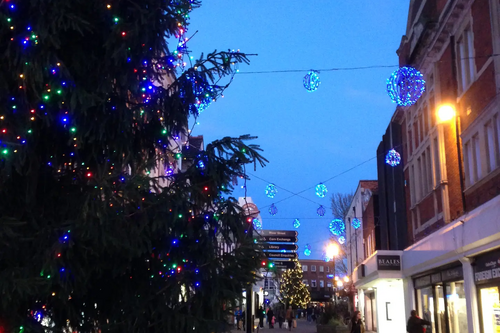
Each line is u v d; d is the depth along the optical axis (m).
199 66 5.59
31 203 4.86
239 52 5.63
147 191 5.14
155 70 5.88
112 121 5.25
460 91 15.24
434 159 18.02
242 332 20.78
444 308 16.09
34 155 4.91
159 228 5.00
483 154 13.22
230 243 5.29
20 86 4.56
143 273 5.46
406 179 22.97
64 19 4.79
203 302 5.12
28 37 4.46
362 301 34.62
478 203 13.53
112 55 4.95
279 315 35.38
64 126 5.01
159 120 5.84
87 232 4.48
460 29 15.11
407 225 22.67
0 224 4.12
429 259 16.61
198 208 5.29
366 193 38.62
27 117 4.66
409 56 21.78
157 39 5.43
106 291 5.57
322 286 94.50
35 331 4.54
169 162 5.94
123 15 5.40
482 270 12.66
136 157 5.79
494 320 12.05
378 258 21.23
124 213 4.71
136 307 5.07
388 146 27.05
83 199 4.82
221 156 5.24
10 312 4.45
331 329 25.30
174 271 5.18
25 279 4.16
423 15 18.81
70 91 4.69
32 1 4.54
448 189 16.44
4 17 4.50
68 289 4.75
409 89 8.20
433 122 18.16
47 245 4.51
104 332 5.00
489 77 12.75
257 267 5.18
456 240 13.68
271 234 13.73
